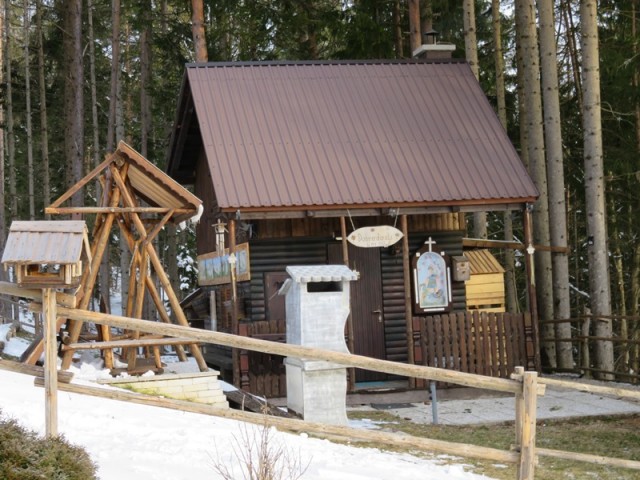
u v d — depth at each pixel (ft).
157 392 43.34
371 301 62.64
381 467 30.89
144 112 100.07
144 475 25.39
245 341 25.81
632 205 93.56
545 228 75.05
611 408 53.26
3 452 20.63
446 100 68.23
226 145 61.46
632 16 86.07
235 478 26.30
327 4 104.12
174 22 97.35
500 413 52.90
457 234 64.28
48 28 120.16
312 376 45.34
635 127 89.45
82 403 36.55
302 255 61.46
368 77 69.62
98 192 95.81
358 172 60.75
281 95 66.69
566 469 37.47
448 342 59.67
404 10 97.60
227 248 65.72
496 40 90.17
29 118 101.55
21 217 128.06
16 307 98.02
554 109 71.15
